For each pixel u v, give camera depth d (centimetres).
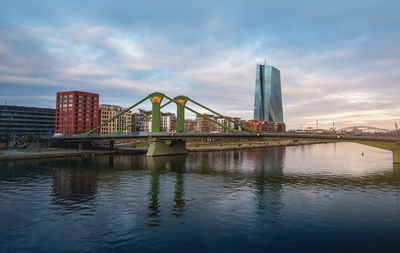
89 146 16875
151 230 3644
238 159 12788
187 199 5234
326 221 3994
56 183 6712
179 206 4759
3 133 19662
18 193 5638
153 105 14862
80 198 5272
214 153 16112
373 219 4069
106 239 3350
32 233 3534
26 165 9962
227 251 3036
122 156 13838
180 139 14112
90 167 9650
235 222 3953
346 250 3061
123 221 3988
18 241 3288
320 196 5478
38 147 15712
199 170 9100
